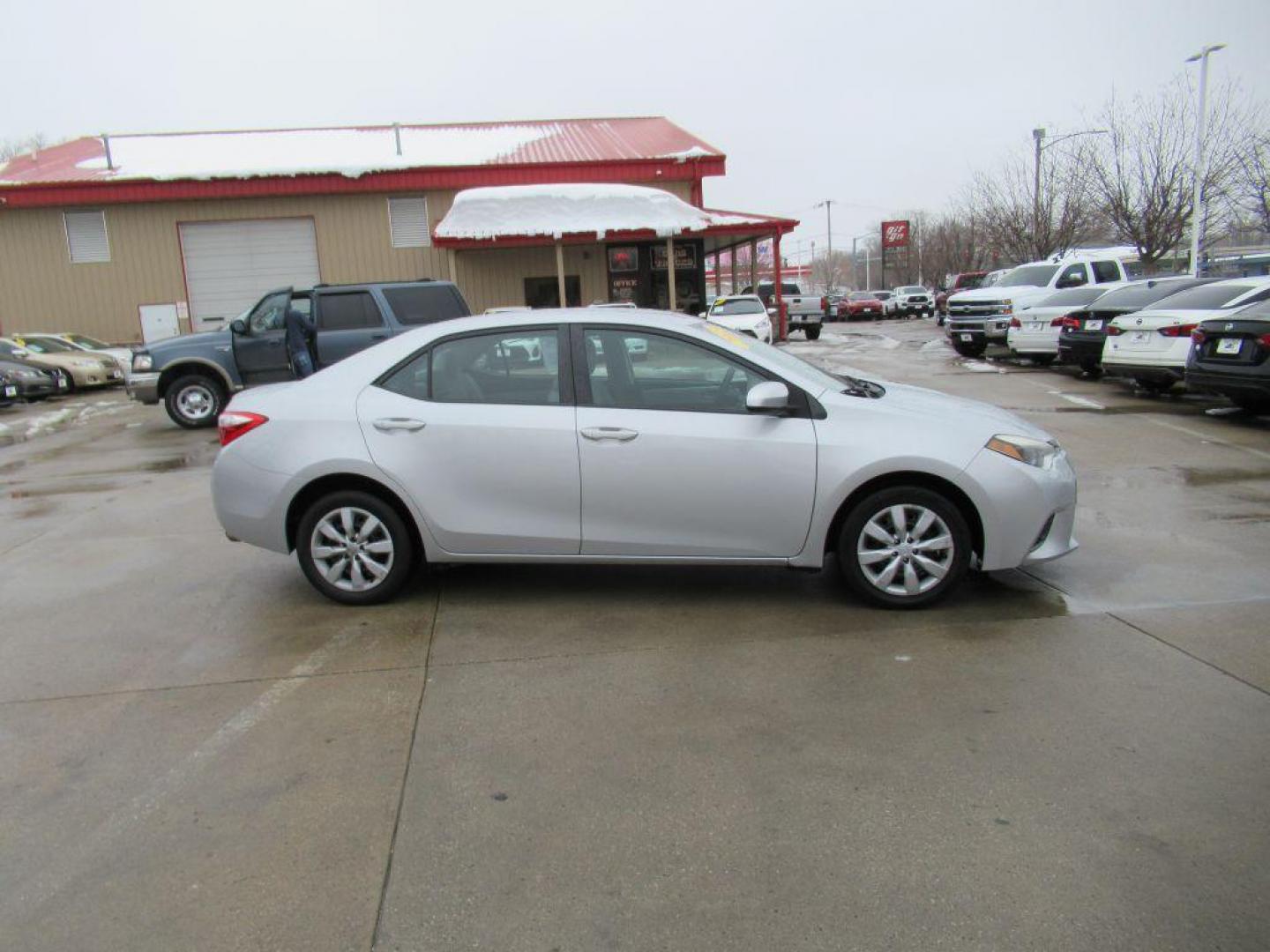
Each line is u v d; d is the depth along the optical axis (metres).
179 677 4.21
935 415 4.75
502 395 4.85
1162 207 26.97
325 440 4.85
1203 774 3.14
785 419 4.68
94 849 2.92
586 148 26.97
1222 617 4.53
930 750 3.36
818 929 2.46
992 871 2.67
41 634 4.81
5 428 14.16
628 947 2.41
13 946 2.48
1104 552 5.68
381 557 5.03
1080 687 3.82
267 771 3.35
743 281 63.25
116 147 27.62
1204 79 23.19
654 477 4.69
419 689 4.00
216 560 6.12
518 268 24.66
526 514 4.80
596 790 3.17
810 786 3.15
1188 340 11.81
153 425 13.77
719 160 25.42
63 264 23.44
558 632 4.62
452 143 27.92
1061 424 10.59
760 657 4.24
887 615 4.71
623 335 4.84
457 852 2.84
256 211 23.73
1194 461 8.41
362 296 12.26
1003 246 34.31
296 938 2.48
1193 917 2.46
